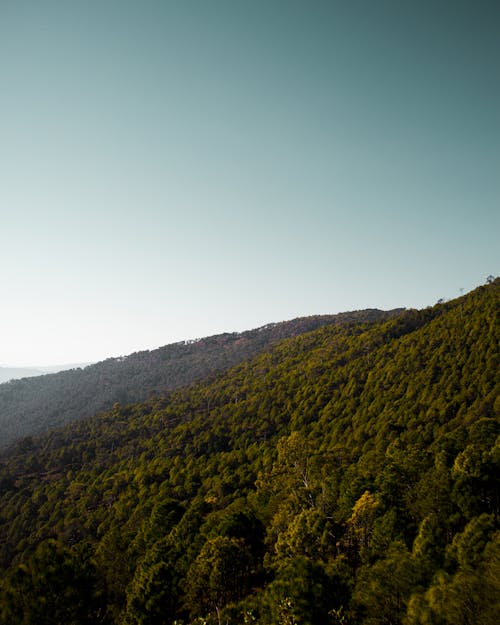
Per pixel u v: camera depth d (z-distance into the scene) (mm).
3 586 28547
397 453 47719
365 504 35750
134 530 61500
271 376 145375
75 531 80750
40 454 135500
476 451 35750
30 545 79812
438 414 69625
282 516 43469
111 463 116500
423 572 22812
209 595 30625
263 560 37031
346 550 35438
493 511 31859
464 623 17141
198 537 39125
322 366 126500
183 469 91812
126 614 31906
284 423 102312
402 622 19469
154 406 162500
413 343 103688
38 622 27172
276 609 22781
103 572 42188
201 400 153000
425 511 33500
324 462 52469
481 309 100250
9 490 112812
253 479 75938
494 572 18016
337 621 22141
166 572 33344
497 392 65875
